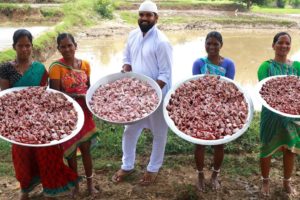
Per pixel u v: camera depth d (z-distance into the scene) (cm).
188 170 485
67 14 2805
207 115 388
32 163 396
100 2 3072
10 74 381
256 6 4753
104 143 540
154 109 388
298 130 402
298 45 2342
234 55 1983
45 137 352
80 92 406
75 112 383
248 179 461
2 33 2316
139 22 425
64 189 399
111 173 478
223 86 412
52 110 378
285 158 416
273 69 421
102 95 418
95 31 2612
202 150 420
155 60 430
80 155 467
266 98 390
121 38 2538
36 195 434
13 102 371
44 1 3416
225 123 379
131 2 3775
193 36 2697
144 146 540
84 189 443
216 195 427
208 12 3884
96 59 1823
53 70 394
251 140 546
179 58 1795
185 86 416
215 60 428
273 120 402
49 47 1817
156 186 449
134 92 417
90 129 415
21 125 355
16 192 438
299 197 423
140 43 434
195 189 438
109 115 388
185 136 361
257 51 2120
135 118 384
